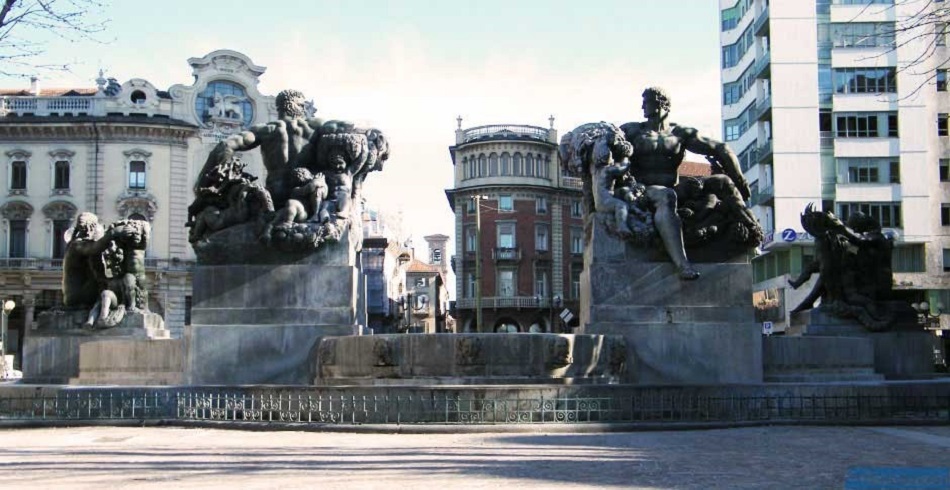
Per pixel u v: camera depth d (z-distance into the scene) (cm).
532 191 8325
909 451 1094
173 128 6825
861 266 1852
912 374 1797
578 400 1329
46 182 6756
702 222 1716
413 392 1325
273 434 1289
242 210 1680
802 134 5641
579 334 1641
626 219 1689
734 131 6781
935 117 5622
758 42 5994
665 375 1662
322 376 1597
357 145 1731
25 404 1462
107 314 1714
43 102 6831
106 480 884
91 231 1755
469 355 1512
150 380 1652
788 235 5531
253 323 1658
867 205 5619
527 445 1147
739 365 1667
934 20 1905
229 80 7056
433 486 837
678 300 1691
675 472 923
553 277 8456
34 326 1727
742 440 1205
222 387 1407
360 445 1155
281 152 1733
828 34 5647
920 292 5575
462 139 8544
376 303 6494
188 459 1030
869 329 1806
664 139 1772
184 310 6850
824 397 1419
